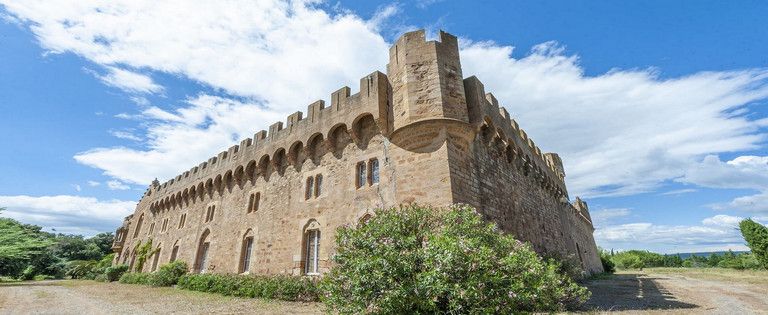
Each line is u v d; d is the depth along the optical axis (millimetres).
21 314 12336
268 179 22312
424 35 16062
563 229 28906
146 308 13375
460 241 7203
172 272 24969
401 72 15773
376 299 7227
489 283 6711
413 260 7422
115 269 35438
